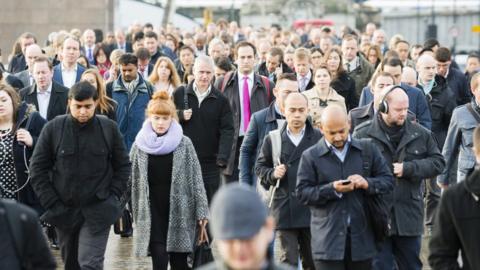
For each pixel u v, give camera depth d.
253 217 8.19
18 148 16.89
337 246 14.30
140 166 16.33
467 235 11.44
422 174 15.67
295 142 16.34
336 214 14.34
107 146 15.75
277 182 16.22
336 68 25.67
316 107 20.47
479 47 99.62
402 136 15.92
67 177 15.62
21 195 16.98
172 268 16.88
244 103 21.81
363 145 14.65
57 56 30.36
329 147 14.57
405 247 15.79
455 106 23.36
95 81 19.64
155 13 60.19
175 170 16.34
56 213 15.67
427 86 23.36
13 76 23.72
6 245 10.55
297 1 103.69
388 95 15.91
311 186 14.55
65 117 15.80
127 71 22.62
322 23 77.19
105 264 19.34
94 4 52.97
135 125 22.66
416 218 15.70
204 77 20.03
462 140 18.73
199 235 16.62
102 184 15.73
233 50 35.44
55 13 52.94
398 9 108.62
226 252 8.27
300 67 24.61
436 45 31.58
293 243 16.34
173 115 16.45
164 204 16.47
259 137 18.03
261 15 102.69
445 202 11.52
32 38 30.78
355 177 14.23
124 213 19.55
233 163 21.16
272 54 26.95
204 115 20.03
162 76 23.09
